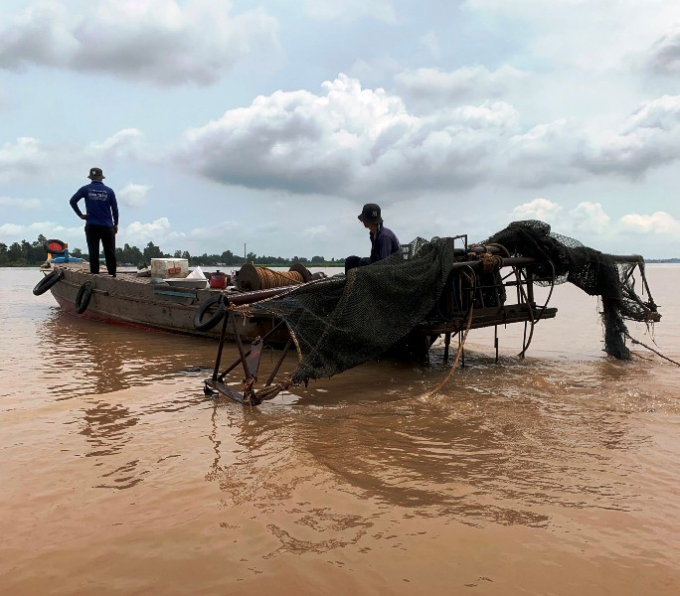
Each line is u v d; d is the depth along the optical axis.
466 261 7.73
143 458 3.95
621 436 4.53
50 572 2.51
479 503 3.22
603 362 8.36
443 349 9.86
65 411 5.20
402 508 3.14
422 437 4.48
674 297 24.94
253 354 5.84
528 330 12.83
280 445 4.25
